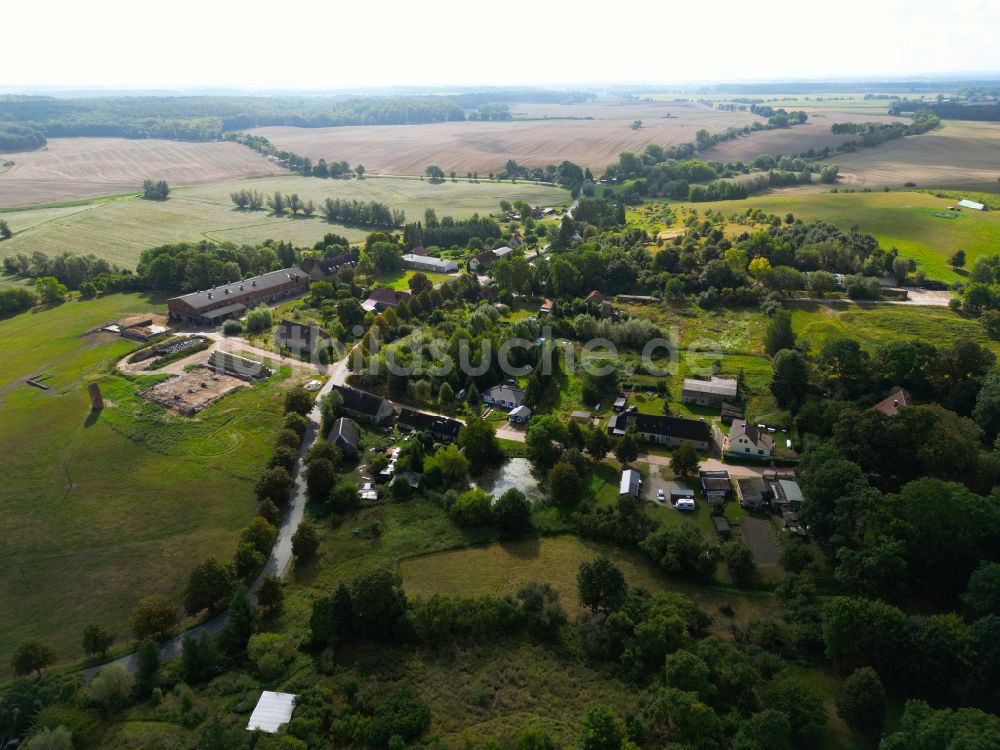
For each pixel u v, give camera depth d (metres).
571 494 90.69
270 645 64.81
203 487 95.38
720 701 58.59
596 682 61.94
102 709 58.19
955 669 57.66
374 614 67.31
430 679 62.56
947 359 108.56
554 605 69.38
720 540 82.56
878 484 88.12
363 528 86.69
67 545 83.31
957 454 81.94
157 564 79.88
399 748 53.62
